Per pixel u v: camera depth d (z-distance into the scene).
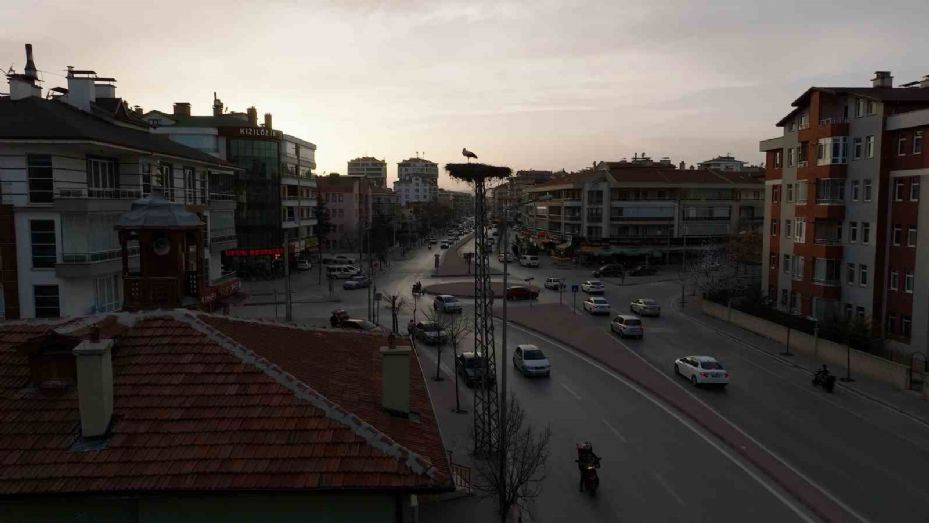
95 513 9.05
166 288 12.87
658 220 89.31
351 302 58.16
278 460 9.30
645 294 64.56
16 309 29.97
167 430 9.73
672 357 38.06
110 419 9.87
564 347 41.31
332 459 9.34
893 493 19.91
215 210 46.00
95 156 32.75
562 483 20.86
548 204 108.06
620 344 41.50
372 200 144.75
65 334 10.47
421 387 14.38
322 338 15.28
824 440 24.47
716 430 25.42
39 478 8.95
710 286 56.81
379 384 13.26
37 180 29.80
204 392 10.41
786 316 44.03
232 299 19.61
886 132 38.56
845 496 19.69
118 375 10.66
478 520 18.22
